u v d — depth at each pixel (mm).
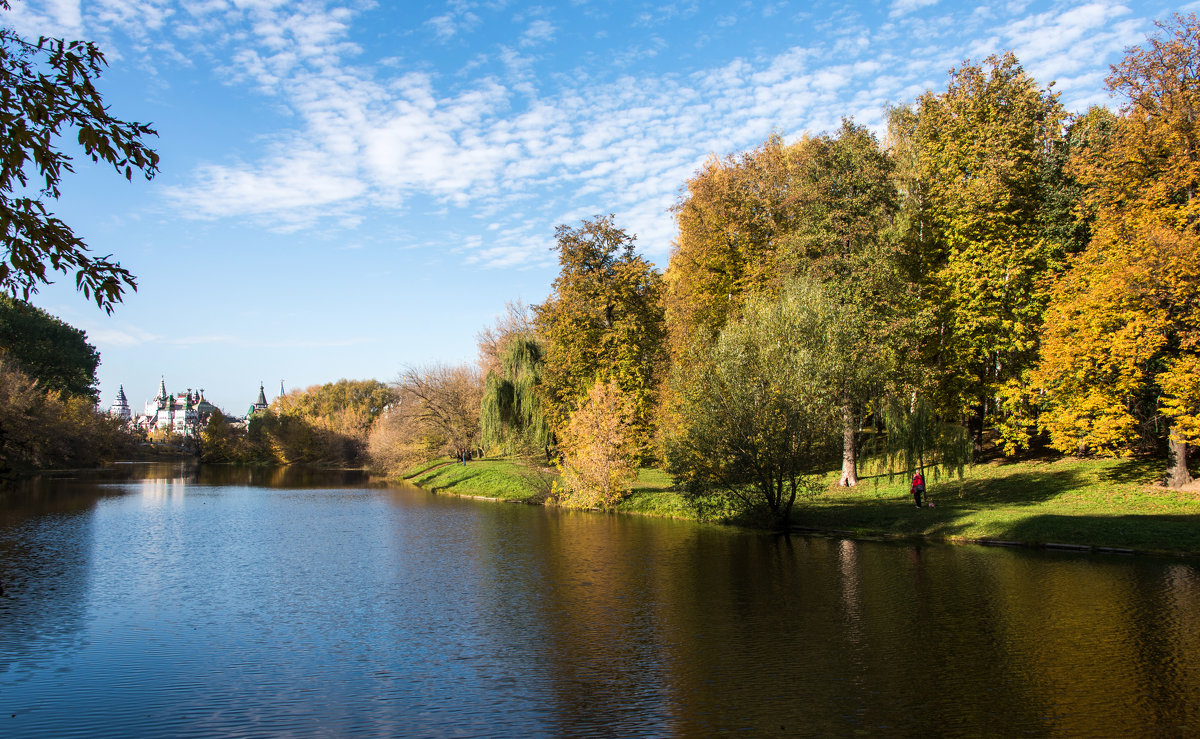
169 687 10422
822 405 25344
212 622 14055
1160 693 9422
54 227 6742
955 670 10484
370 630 13375
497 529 27297
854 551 20766
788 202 33656
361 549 22688
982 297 31266
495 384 46906
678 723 8789
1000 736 8195
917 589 15664
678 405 30953
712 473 26016
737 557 20156
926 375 31516
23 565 20188
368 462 83125
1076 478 28219
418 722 9039
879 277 29906
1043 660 10820
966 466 33219
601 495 33625
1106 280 24328
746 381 25516
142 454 109188
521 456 43094
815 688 9891
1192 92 23969
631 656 11547
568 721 8969
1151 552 18984
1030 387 29844
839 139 32156
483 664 11328
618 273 39469
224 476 70062
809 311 28250
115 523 29891
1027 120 31391
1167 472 25125
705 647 11922
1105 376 25578
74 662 11633
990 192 30422
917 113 37188
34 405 63406
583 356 39250
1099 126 34000
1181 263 22219
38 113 6527
